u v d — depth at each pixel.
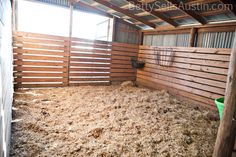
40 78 4.65
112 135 2.36
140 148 2.09
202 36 4.32
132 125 2.69
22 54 4.34
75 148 1.98
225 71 3.58
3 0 1.12
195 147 2.19
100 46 5.51
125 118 2.95
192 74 4.30
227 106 1.35
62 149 1.95
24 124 2.44
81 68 5.27
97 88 5.16
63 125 2.55
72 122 2.68
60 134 2.28
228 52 3.53
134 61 6.03
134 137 2.34
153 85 5.60
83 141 2.15
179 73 4.66
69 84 5.15
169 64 4.98
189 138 2.39
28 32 4.34
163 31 5.46
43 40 4.56
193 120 3.06
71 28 4.96
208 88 3.92
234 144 1.36
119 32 5.97
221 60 3.66
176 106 3.80
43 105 3.34
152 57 5.64
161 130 2.59
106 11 5.55
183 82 4.54
